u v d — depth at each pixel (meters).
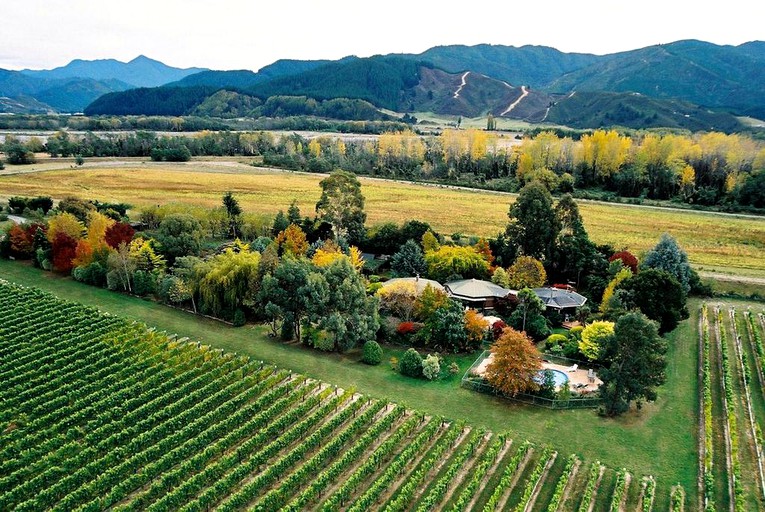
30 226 95.25
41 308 69.88
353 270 68.00
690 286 84.69
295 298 66.50
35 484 39.78
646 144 163.12
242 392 54.06
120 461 43.31
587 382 58.03
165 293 76.31
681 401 55.19
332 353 64.81
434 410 52.62
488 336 67.50
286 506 38.16
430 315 66.69
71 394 50.78
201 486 41.03
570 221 91.00
